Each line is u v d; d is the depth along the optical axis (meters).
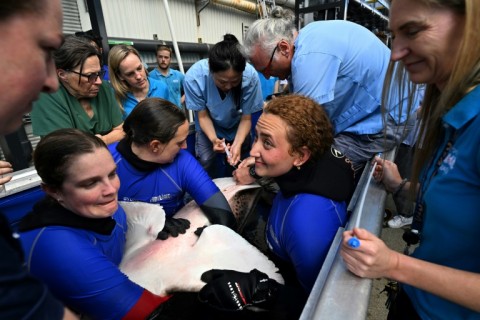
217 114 1.96
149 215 1.09
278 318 0.75
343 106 1.38
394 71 0.81
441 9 0.43
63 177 0.69
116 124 1.83
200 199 1.22
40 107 1.51
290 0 6.64
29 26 0.30
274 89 3.87
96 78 1.57
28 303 0.29
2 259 0.28
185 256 0.96
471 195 0.47
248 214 1.36
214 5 5.64
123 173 1.17
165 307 0.90
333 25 1.29
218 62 1.50
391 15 0.50
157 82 2.37
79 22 3.41
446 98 0.49
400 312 0.77
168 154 1.14
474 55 0.43
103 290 0.71
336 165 0.95
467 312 0.55
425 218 0.59
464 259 0.53
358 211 0.75
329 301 0.48
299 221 0.83
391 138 1.22
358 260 0.52
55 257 0.68
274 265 0.93
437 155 0.58
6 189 1.03
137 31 4.25
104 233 0.82
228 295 0.75
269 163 0.89
